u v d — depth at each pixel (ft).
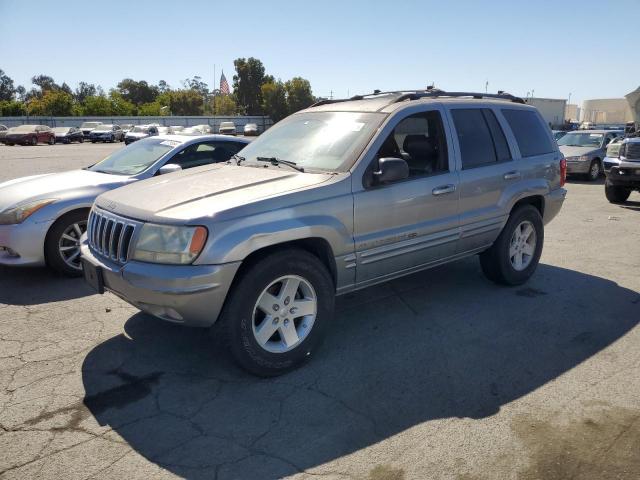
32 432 10.19
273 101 255.09
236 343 11.63
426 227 14.94
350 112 15.52
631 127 68.69
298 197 12.34
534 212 18.44
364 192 13.43
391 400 11.35
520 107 18.99
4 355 13.38
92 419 10.65
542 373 12.46
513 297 17.57
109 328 15.06
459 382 12.09
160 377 12.34
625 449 9.61
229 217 11.37
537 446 9.71
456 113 16.39
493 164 16.96
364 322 15.53
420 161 15.37
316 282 12.62
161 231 11.36
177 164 22.40
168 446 9.79
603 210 35.37
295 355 12.50
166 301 11.18
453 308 16.57
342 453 9.57
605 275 20.06
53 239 18.70
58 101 250.16
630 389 11.69
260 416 10.77
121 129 175.83
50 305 16.79
